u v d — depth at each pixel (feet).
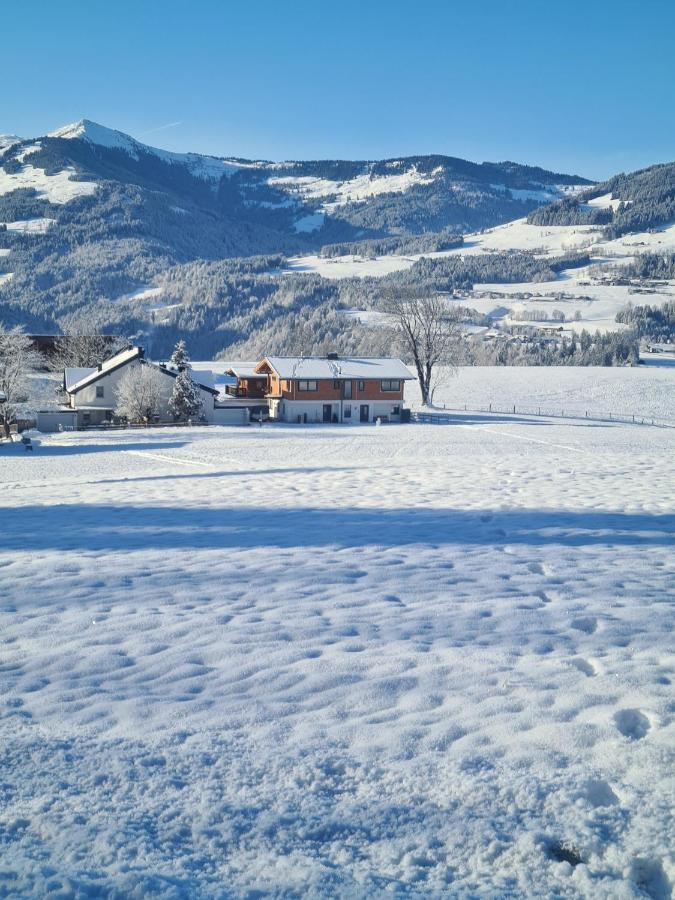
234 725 16.74
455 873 11.91
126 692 18.67
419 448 142.41
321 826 13.01
